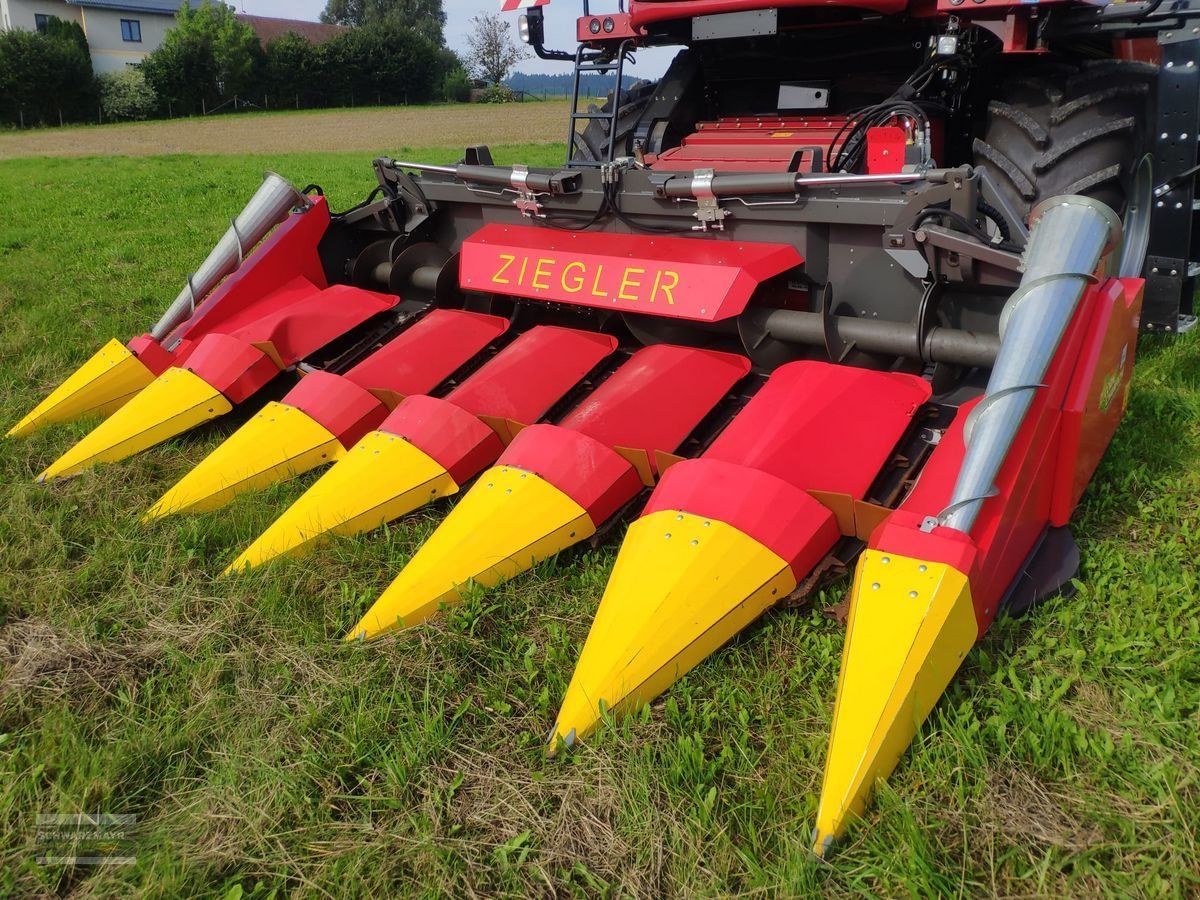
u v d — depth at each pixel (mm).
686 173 3975
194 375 4414
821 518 2842
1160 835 2188
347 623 3119
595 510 3236
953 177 3277
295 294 5137
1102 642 2771
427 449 3564
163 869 2195
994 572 2656
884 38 4770
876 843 2154
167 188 15945
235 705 2742
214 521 3658
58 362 5875
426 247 5160
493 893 2160
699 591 2641
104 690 2809
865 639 2322
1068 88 4230
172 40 50062
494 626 3068
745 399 3891
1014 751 2428
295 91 53438
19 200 14539
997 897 2074
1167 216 4453
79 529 3723
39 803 2418
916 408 3359
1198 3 3879
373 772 2514
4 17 53688
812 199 3682
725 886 2125
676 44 5316
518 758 2541
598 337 4281
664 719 2623
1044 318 2754
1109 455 3928
